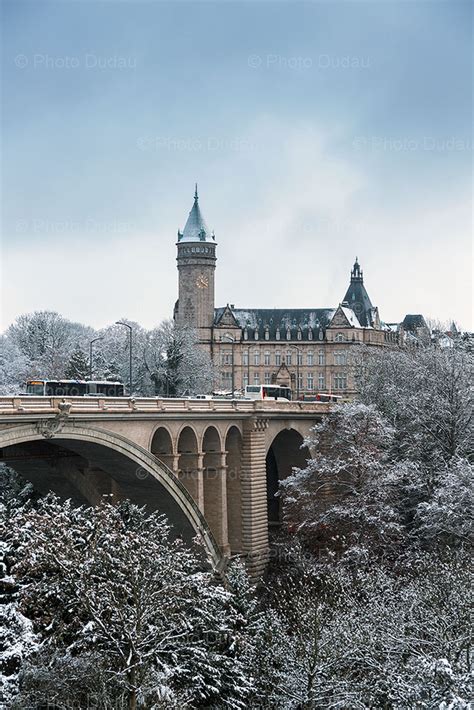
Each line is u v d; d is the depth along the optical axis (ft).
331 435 341.82
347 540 286.25
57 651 152.35
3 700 142.10
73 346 552.41
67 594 158.71
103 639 156.66
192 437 266.77
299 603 192.54
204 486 285.43
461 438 324.60
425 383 350.64
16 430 186.91
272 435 321.73
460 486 276.21
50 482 240.12
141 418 231.71
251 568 294.46
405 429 345.31
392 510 288.92
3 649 154.10
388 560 278.26
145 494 246.88
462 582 181.27
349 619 180.04
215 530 283.79
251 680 180.96
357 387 460.14
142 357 544.62
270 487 380.17
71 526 167.84
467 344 396.98
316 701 175.52
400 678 156.35
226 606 197.77
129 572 152.05
